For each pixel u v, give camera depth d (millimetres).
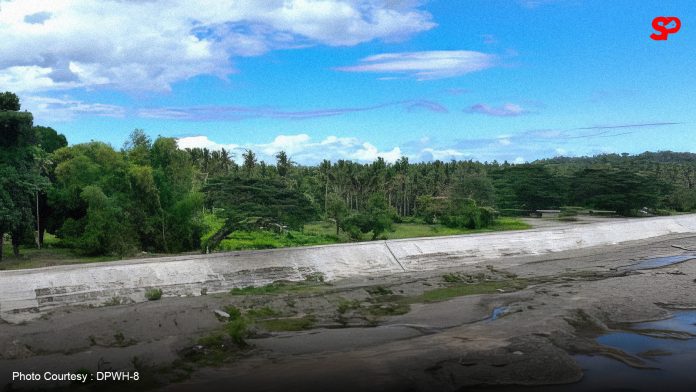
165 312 39000
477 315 41656
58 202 63469
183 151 68688
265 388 27156
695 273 60625
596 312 41938
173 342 34031
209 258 50094
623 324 39406
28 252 59781
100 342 33688
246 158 116125
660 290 50750
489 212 94250
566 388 27578
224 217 53688
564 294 48656
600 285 53188
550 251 75250
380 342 35031
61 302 40094
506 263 66250
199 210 68438
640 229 93188
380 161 124438
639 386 27844
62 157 66062
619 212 119938
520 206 119812
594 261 69250
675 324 39656
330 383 27781
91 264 44750
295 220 55125
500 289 51469
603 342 35156
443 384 27828
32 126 55125
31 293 39500
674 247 82375
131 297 43031
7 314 37219
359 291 48656
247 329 36844
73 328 35375
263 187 56969
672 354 32906
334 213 80375
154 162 66625
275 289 48531
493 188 111188
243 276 49656
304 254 55562
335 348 33719
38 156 62562
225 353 32531
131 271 45000
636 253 76312
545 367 29953
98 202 58625
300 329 37781
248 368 30109
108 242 58094
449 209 98375
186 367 30203
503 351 32438
